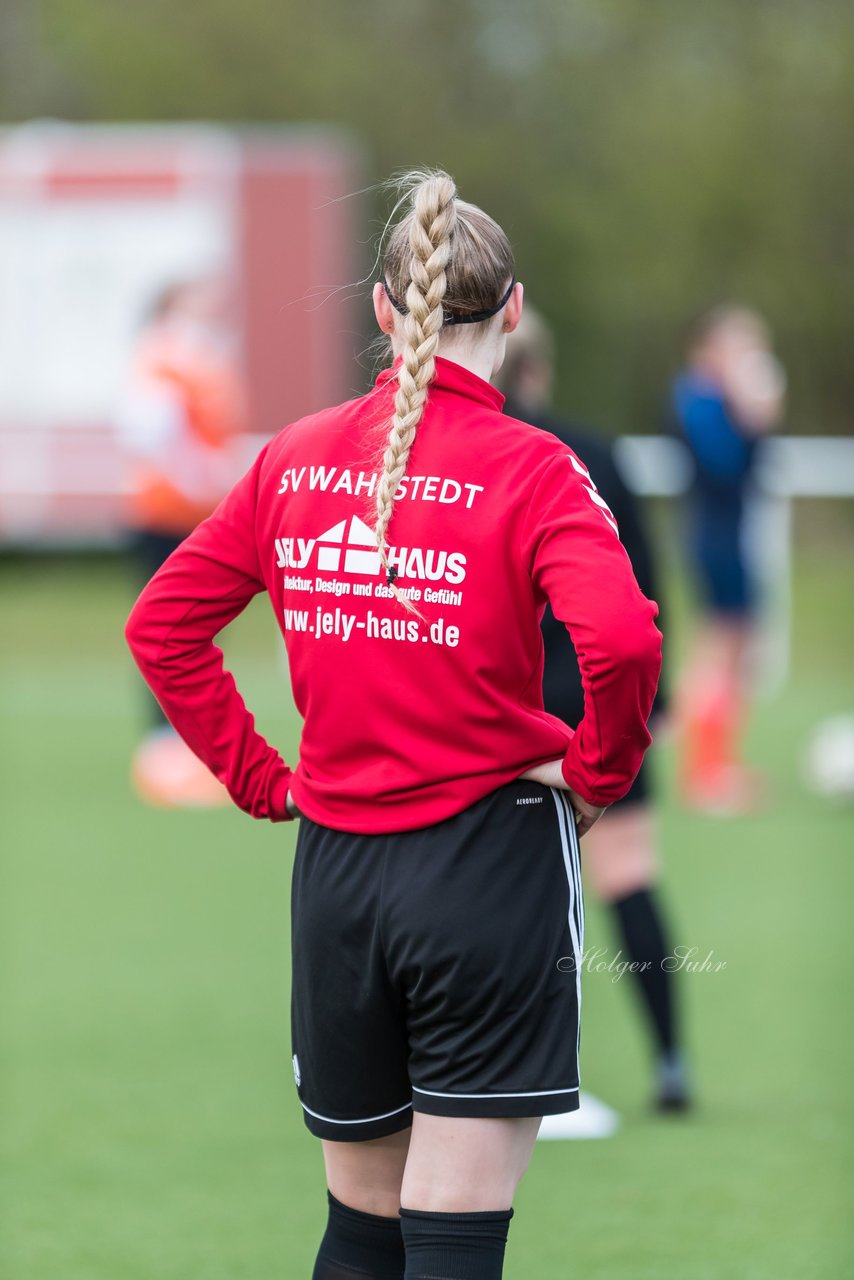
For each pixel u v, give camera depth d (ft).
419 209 28.94
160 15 298.76
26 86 301.43
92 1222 44.42
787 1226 43.68
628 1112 53.11
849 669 152.97
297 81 294.05
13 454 187.52
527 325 47.09
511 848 27.94
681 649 146.41
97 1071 57.16
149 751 105.09
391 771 28.17
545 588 27.32
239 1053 59.36
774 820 99.35
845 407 297.94
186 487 97.81
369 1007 28.60
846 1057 58.70
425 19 309.83
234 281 189.26
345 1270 30.09
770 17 299.58
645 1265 41.27
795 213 292.61
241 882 85.25
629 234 297.33
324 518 28.84
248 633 169.27
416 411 28.22
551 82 308.81
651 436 300.20
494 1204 27.89
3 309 186.91
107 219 188.03
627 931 51.42
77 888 83.61
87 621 175.83
